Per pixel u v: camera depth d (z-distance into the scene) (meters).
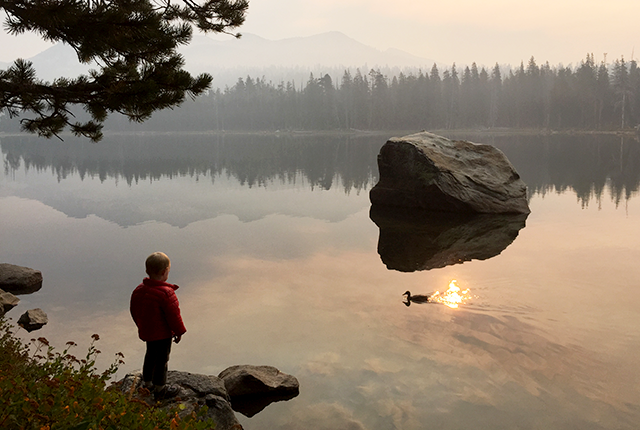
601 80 131.75
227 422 4.68
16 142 103.12
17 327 8.23
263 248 13.92
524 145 68.62
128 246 14.48
